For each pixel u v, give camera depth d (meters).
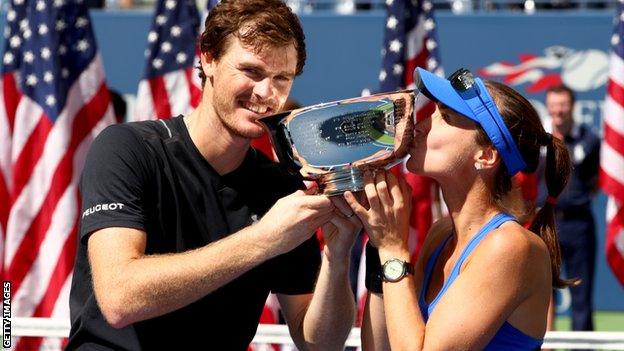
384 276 9.30
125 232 9.13
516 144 9.20
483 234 9.23
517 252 8.95
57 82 19.45
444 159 9.27
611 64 21.62
